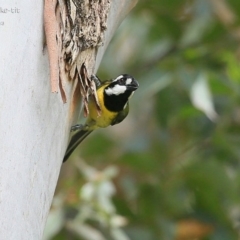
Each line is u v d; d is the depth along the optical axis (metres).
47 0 6.10
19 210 5.42
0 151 5.30
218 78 12.16
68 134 7.15
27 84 5.74
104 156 13.25
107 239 11.31
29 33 5.89
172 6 13.84
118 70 15.01
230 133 13.06
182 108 12.70
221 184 12.15
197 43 13.80
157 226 11.84
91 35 7.17
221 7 13.70
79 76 7.09
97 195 10.85
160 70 12.66
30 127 5.71
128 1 8.34
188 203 12.34
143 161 12.15
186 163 12.38
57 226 10.74
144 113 15.15
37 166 5.84
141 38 14.85
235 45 13.78
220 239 12.12
